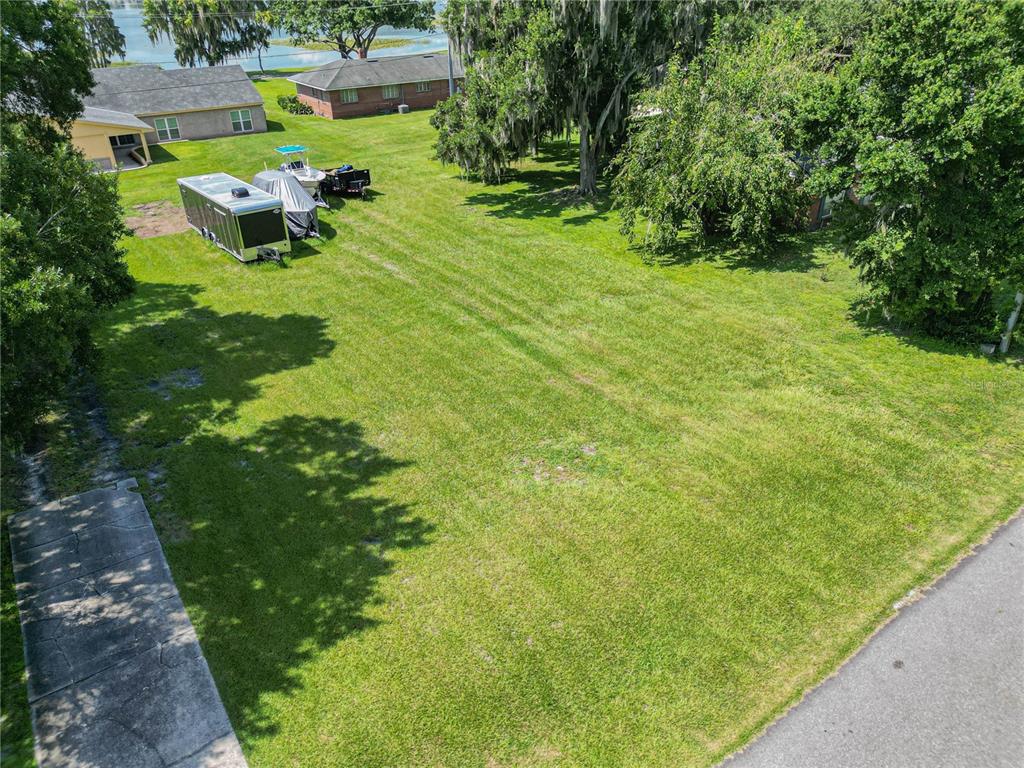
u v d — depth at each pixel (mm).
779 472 10586
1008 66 10961
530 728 6879
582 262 19547
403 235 22297
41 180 10094
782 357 13914
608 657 7625
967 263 12406
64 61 14109
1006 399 12141
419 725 6938
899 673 7414
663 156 18547
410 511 10023
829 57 19656
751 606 8242
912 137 12117
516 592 8539
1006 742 6738
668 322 15672
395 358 14477
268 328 15961
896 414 11867
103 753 6758
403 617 8234
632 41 22844
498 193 27031
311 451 11461
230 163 33469
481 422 12148
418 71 47875
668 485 10391
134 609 8445
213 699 7289
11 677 7590
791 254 19250
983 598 8305
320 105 46406
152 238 22406
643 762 6539
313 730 6930
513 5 23297
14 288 7809
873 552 9016
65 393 13164
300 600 8523
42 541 9578
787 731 6816
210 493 10484
